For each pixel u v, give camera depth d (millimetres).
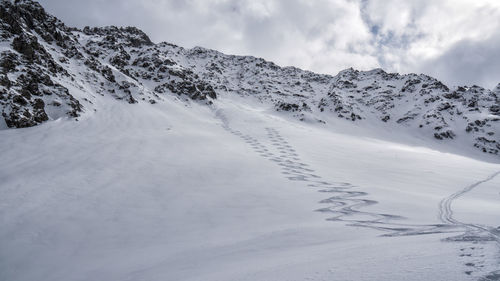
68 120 45000
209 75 157250
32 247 14438
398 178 35125
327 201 22578
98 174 26750
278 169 35438
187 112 77875
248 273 7082
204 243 13578
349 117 119750
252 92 149000
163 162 32844
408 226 14508
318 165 40406
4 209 18469
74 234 15914
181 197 22453
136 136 44500
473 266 5035
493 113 118688
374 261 6086
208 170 31250
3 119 38469
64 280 11250
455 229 12555
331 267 6121
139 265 11523
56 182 23828
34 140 35094
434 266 5238
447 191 29016
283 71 193125
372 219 16969
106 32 138125
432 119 113438
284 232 14203
